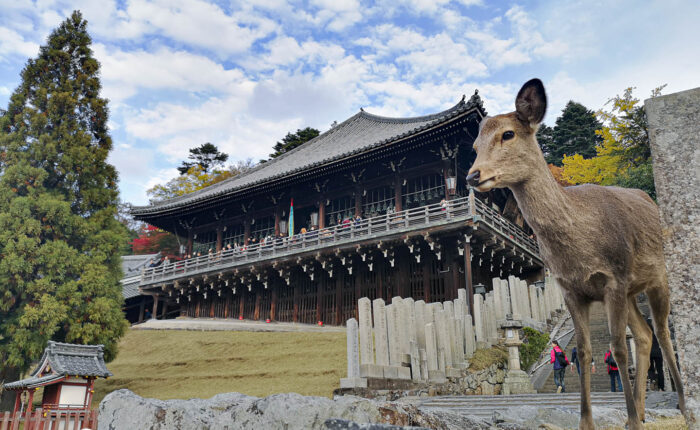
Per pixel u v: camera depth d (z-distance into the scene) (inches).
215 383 655.8
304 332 970.1
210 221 1521.9
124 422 144.7
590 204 150.8
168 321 1284.4
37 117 779.4
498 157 149.6
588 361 144.6
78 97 841.5
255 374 649.6
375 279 1062.4
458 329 557.0
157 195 2311.8
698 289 95.4
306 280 1182.9
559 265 149.4
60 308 682.8
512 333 602.5
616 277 142.5
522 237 1123.3
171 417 139.4
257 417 125.2
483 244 962.7
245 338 962.7
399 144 1000.2
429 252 1007.6
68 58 842.8
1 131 778.8
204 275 1298.0
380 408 129.7
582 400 142.0
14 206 711.1
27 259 696.4
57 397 462.6
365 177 1159.6
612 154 1240.2
